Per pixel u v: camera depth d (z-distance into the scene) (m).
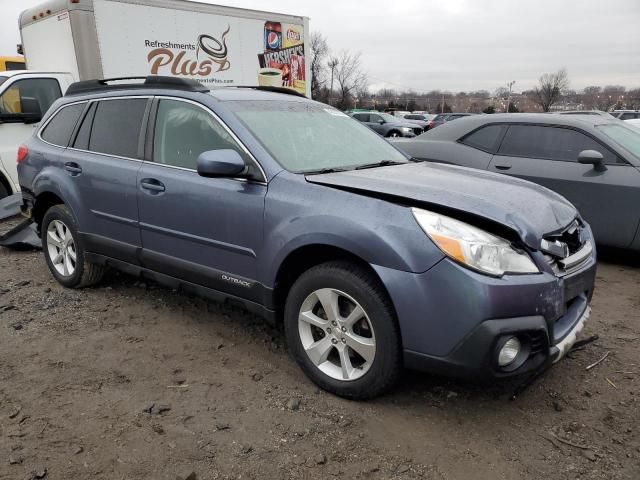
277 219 3.06
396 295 2.63
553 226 2.88
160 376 3.26
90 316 4.14
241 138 3.34
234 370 3.35
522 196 3.04
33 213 4.89
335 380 2.99
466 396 3.07
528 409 2.97
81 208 4.30
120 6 8.65
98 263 4.35
